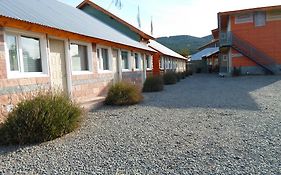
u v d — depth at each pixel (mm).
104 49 12586
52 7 11102
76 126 6125
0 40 6098
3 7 6254
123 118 7445
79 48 10219
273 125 6090
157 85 15383
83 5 21250
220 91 14312
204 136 5328
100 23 16641
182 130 5867
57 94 6246
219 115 7469
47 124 5324
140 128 6176
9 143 5156
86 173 3691
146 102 10625
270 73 26984
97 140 5281
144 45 20984
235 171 3580
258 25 27531
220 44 28641
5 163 4191
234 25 28250
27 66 7270
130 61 16172
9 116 5422
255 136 5227
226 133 5508
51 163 4129
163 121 6879
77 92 9781
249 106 8898
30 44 7438
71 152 4605
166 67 29406
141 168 3793
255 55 27344
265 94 12117
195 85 19453
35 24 6477
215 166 3771
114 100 9828
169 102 10492
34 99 5719
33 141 5242
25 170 3893
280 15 26891
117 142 5102
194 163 3910
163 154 4344
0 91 5977
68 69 9250
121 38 15180
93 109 9047
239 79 23422
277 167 3672
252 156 4125
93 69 11000
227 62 31484
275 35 27094
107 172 3697
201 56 48938
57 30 7543
